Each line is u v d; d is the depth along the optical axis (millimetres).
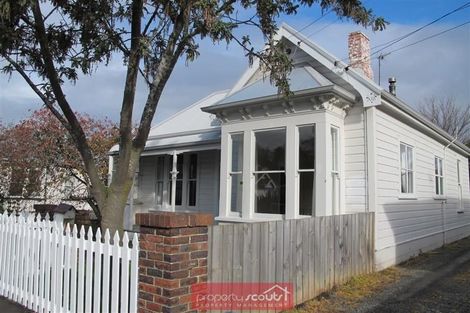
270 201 9438
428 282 8055
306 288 6488
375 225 8859
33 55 6617
